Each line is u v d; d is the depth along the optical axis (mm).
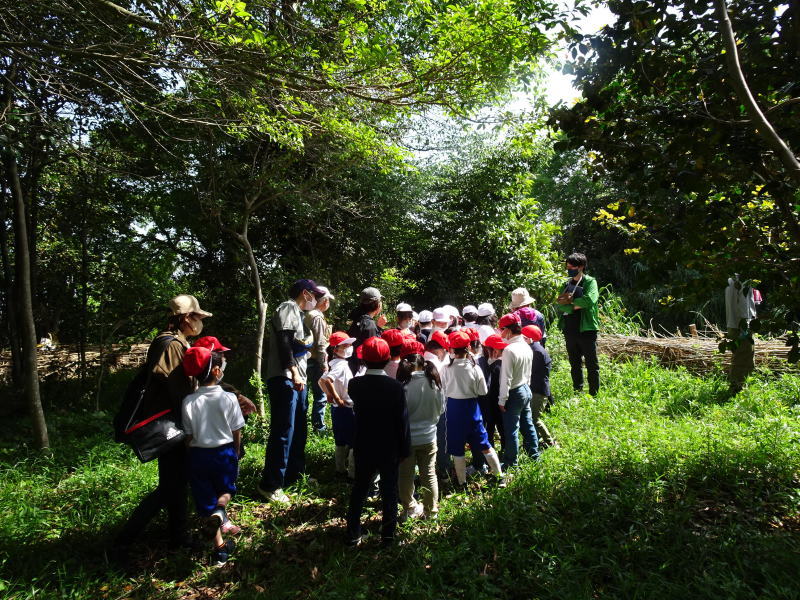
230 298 10242
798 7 2914
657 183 3154
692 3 3059
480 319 5707
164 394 3629
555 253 12672
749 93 2797
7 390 7598
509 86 5766
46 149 6195
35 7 4656
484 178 11984
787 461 4312
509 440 4684
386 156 7230
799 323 3359
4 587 3143
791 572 2959
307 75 4984
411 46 5754
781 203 3293
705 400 6430
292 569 3408
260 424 6234
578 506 3891
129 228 8609
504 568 3246
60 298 8391
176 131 7254
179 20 4285
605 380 7676
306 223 9594
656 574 3031
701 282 3275
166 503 3750
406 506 4000
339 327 10664
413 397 3943
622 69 3320
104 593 3236
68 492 4613
